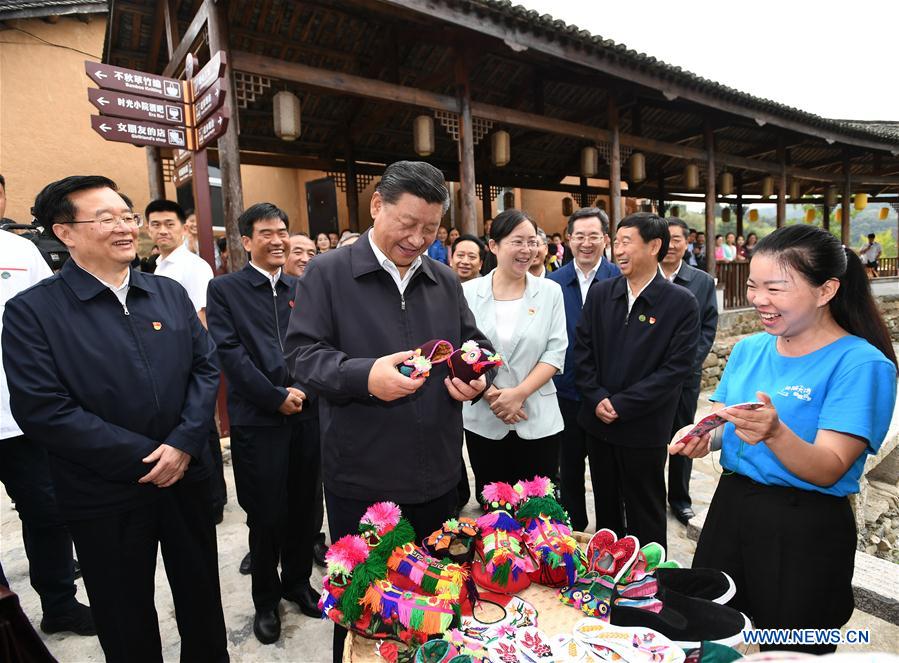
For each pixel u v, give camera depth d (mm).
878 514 3961
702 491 3607
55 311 1557
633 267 2195
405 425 1600
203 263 3533
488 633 1327
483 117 6176
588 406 2361
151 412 1653
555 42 5465
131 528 1619
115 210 1606
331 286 1605
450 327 1728
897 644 2148
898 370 1299
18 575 2713
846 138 9398
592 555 1550
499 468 2531
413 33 5812
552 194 12812
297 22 5555
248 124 7156
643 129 9484
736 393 1507
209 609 1837
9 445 2082
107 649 1627
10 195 7656
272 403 2139
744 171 12617
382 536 1418
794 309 1292
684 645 1200
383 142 8398
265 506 2162
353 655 1320
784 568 1321
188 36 4941
